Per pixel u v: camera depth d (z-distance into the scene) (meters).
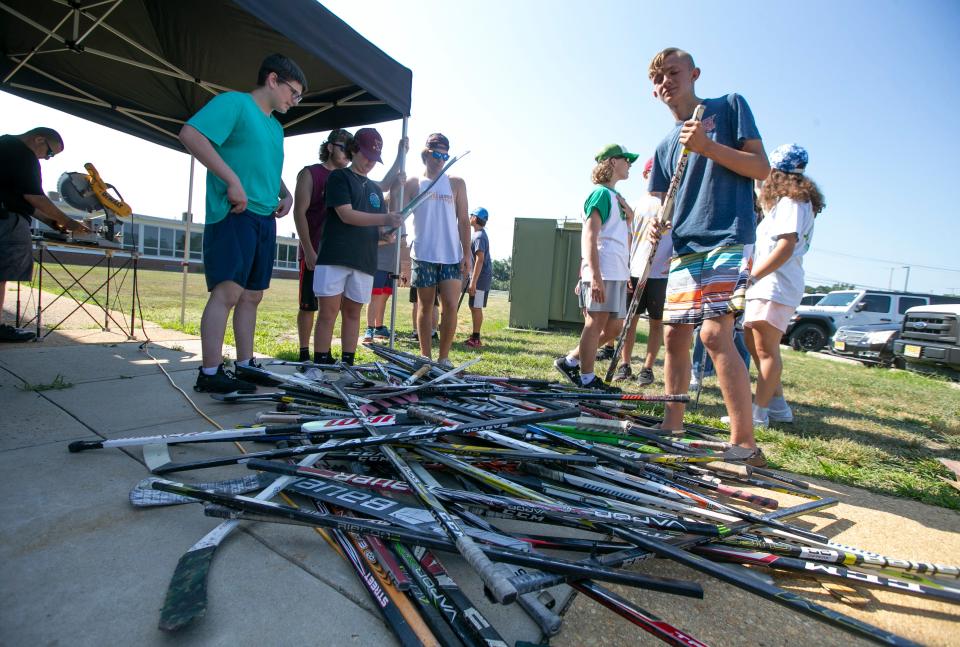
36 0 3.82
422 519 1.27
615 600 1.11
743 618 1.20
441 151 3.64
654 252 2.50
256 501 1.31
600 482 1.74
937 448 2.98
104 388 2.78
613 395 2.42
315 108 5.25
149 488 1.54
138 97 5.30
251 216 2.76
